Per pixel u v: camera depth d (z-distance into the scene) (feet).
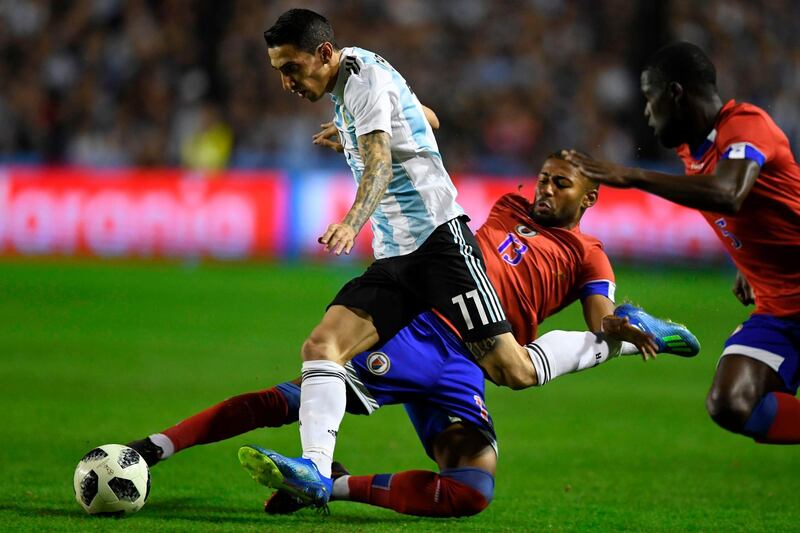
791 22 282.56
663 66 56.75
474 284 59.82
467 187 213.66
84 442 81.87
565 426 96.68
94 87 258.98
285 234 216.54
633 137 256.73
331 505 64.75
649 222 208.13
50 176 214.48
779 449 88.07
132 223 214.48
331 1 275.18
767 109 271.69
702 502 68.23
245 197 215.72
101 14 266.57
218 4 263.29
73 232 214.90
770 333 60.08
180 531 55.26
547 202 65.77
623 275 203.82
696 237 208.74
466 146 258.98
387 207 60.95
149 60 261.65
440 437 60.85
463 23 277.85
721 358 60.90
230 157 246.68
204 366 120.16
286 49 58.08
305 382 56.95
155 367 119.14
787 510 66.23
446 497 58.59
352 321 58.54
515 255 64.80
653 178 52.24
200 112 251.19
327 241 53.67
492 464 59.82
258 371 117.60
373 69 58.59
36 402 98.43
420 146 60.29
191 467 75.00
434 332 60.80
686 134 57.47
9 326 146.41
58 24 265.75
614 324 60.90
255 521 58.80
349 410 60.64
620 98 272.10
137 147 252.62
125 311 161.38
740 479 76.23
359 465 78.43
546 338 62.80
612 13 279.69
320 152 249.96
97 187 214.28
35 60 261.24
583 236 66.39
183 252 215.10
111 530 54.90
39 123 254.88
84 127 254.68
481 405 60.75
